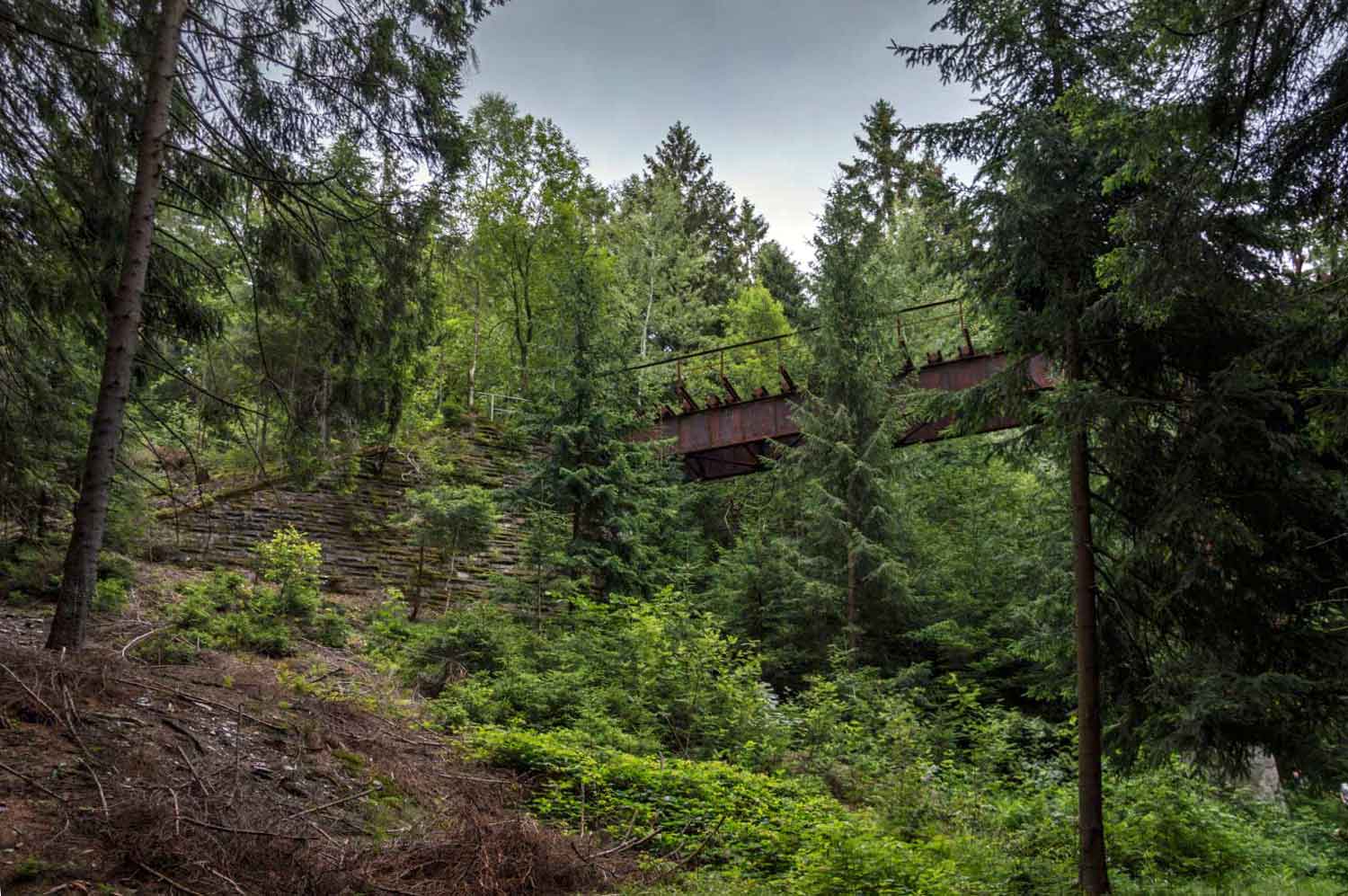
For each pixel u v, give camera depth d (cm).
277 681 938
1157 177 683
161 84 779
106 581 1138
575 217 2888
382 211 900
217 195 867
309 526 1653
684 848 761
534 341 2688
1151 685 839
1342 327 663
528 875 602
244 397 1112
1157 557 868
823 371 1914
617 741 1029
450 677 1166
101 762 570
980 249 959
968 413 1023
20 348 843
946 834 978
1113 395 849
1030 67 933
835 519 1775
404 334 956
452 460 1945
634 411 1928
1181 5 553
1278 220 732
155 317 855
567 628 1444
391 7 855
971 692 1489
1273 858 1038
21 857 453
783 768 1099
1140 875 914
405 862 589
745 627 1844
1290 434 814
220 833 535
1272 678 740
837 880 698
